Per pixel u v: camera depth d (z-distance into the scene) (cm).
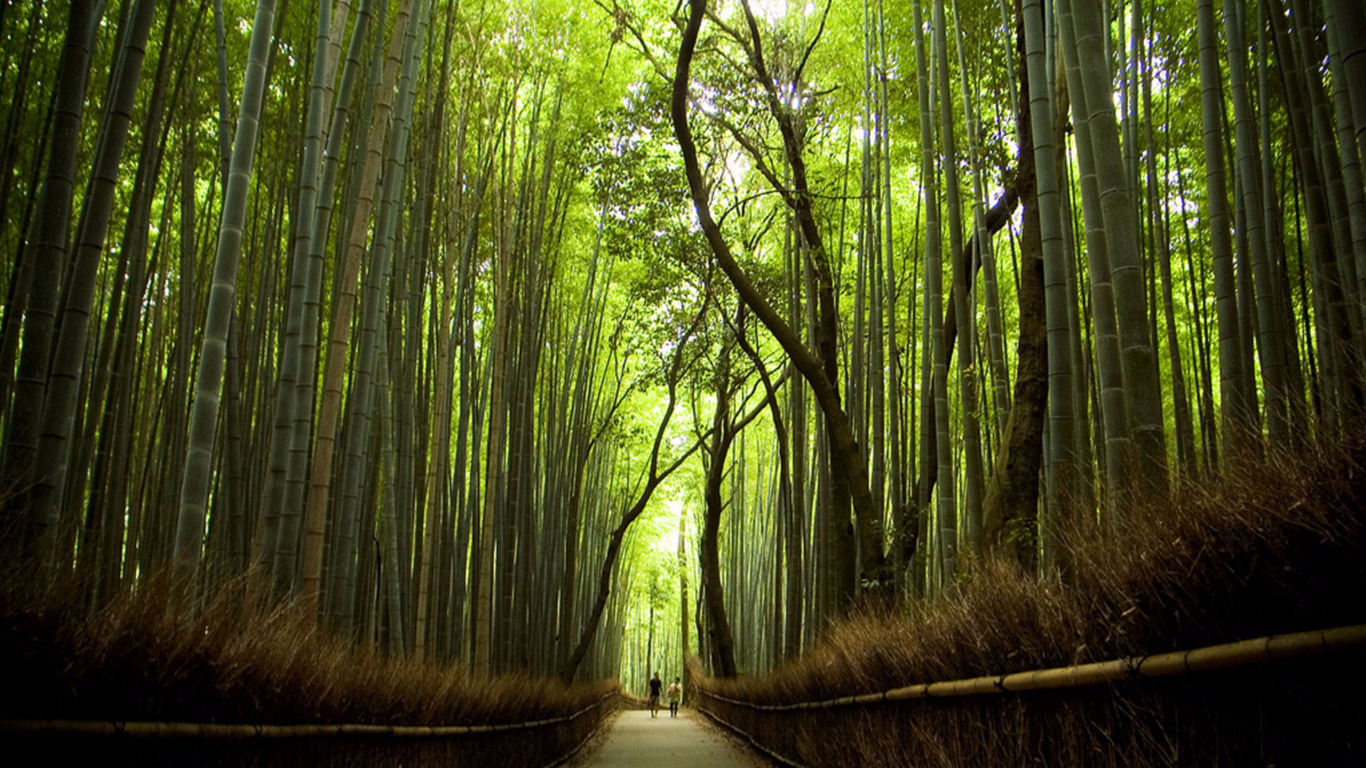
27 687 183
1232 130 689
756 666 1780
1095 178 371
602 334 1523
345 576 504
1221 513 193
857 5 935
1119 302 325
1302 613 171
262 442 621
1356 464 160
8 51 445
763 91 903
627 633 3759
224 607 281
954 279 612
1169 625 210
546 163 983
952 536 621
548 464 1199
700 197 778
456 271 889
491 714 625
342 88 478
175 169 668
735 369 1333
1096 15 349
